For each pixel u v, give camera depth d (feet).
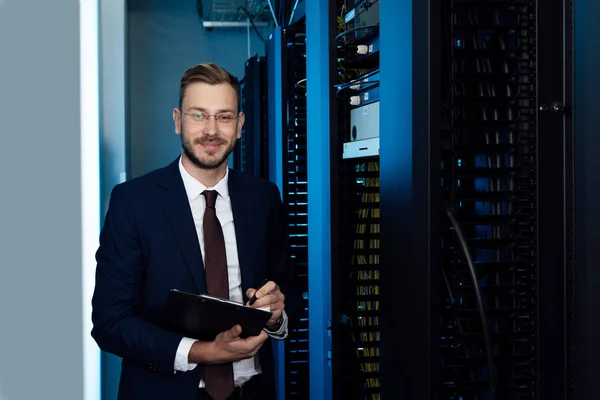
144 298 5.79
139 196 5.79
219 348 5.27
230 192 6.13
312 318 8.82
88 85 11.18
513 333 5.16
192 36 19.26
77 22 11.26
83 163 11.14
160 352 5.33
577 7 4.77
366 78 7.18
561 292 4.99
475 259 5.54
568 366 4.97
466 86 5.30
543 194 4.98
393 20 5.42
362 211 8.05
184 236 5.74
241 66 19.49
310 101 8.64
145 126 19.04
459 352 5.32
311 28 8.53
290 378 11.32
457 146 5.08
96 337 5.67
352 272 8.07
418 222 4.95
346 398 7.84
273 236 6.56
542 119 4.96
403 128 5.22
